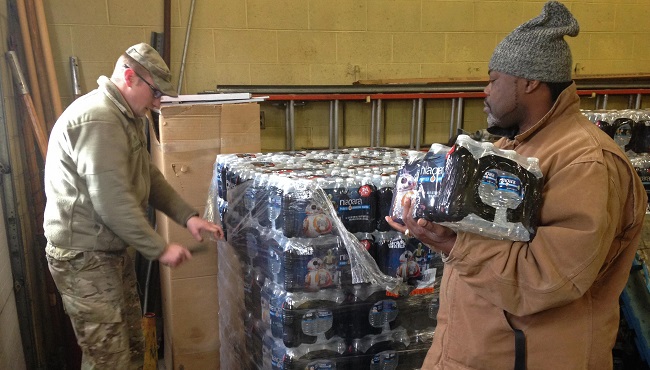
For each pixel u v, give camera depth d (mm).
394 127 3457
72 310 1863
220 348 2484
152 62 1846
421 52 3424
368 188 1594
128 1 2934
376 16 3305
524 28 1101
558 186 1037
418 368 1761
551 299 1000
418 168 1187
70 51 2889
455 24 3436
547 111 1131
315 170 1798
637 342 2070
